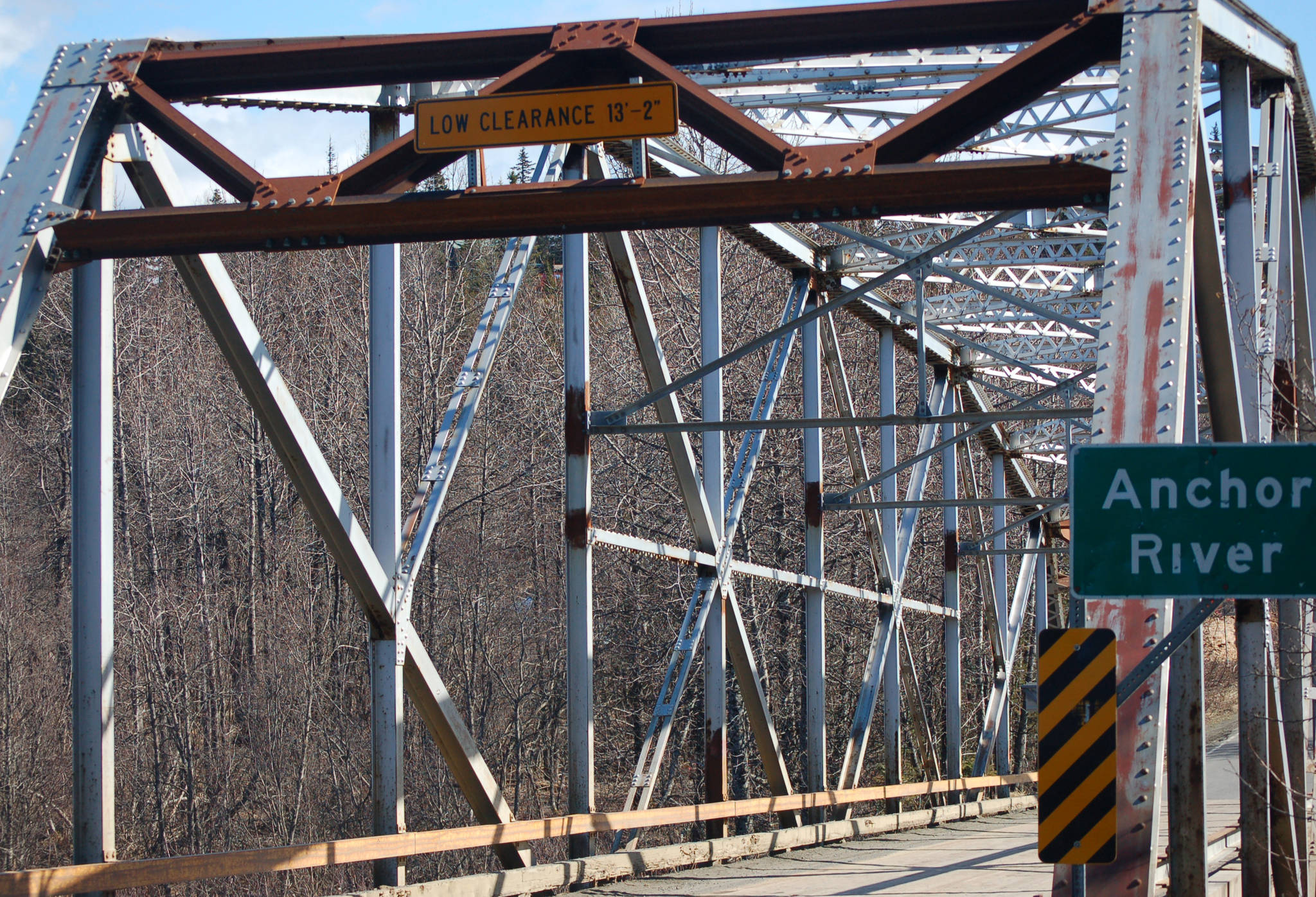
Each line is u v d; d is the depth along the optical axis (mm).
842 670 31625
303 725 25750
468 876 10016
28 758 26172
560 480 30500
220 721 26922
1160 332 6145
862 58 11508
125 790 26906
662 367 13203
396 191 7609
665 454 30109
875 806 25859
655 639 31281
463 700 27125
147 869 7625
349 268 34062
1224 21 7750
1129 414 6066
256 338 8695
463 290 33406
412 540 10211
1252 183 8508
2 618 28234
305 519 31812
